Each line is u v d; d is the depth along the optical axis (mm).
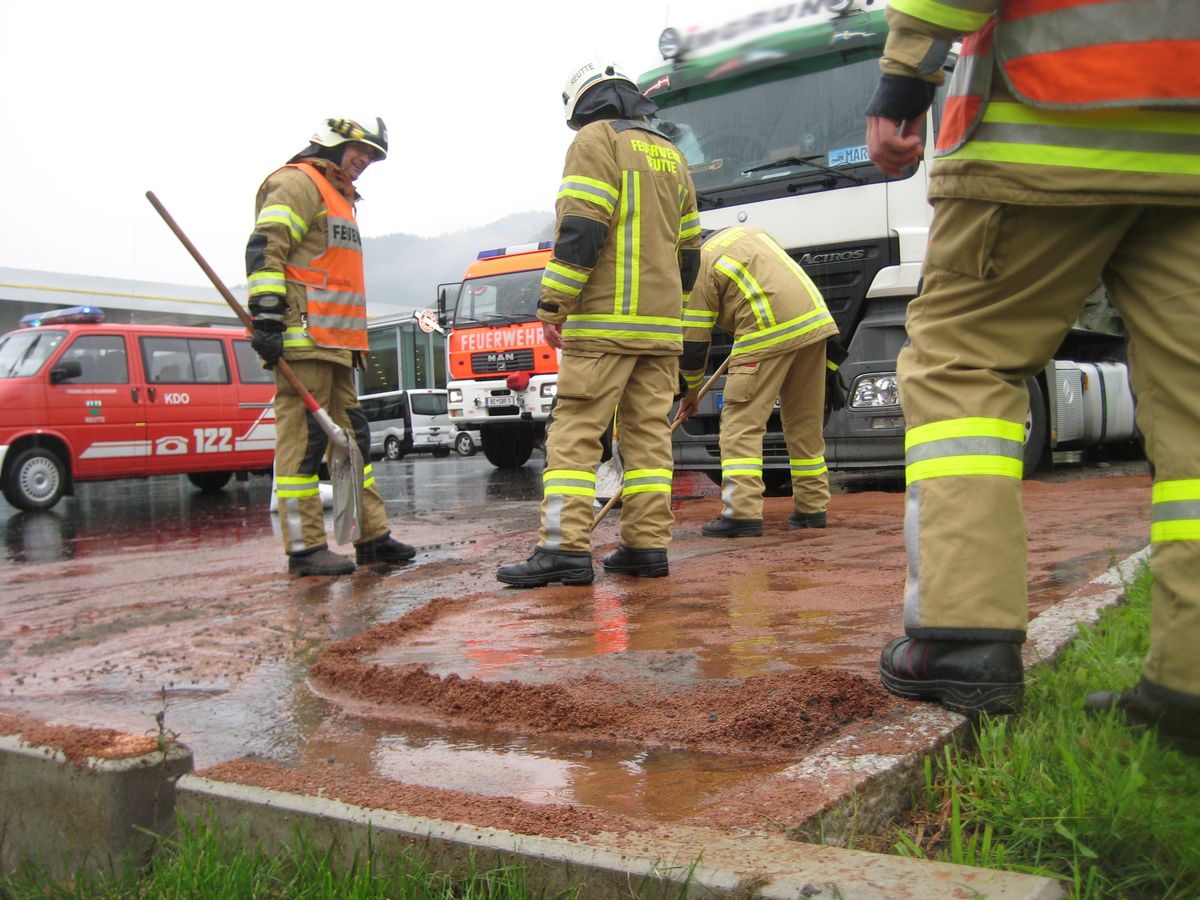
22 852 1938
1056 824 1595
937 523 2174
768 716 2250
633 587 4250
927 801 1810
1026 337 2127
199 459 12219
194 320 22500
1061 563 4082
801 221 7605
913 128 2197
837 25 7516
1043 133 1932
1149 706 1919
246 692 2965
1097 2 1860
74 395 11156
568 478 4375
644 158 4328
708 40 7984
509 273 15273
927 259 2211
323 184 5207
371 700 2781
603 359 4336
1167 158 1861
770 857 1400
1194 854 1530
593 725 2398
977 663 2113
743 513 5805
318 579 5031
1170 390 1891
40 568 6203
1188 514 1850
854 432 7539
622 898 1407
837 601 3689
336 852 1661
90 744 1911
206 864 1632
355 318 5348
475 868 1522
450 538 6570
